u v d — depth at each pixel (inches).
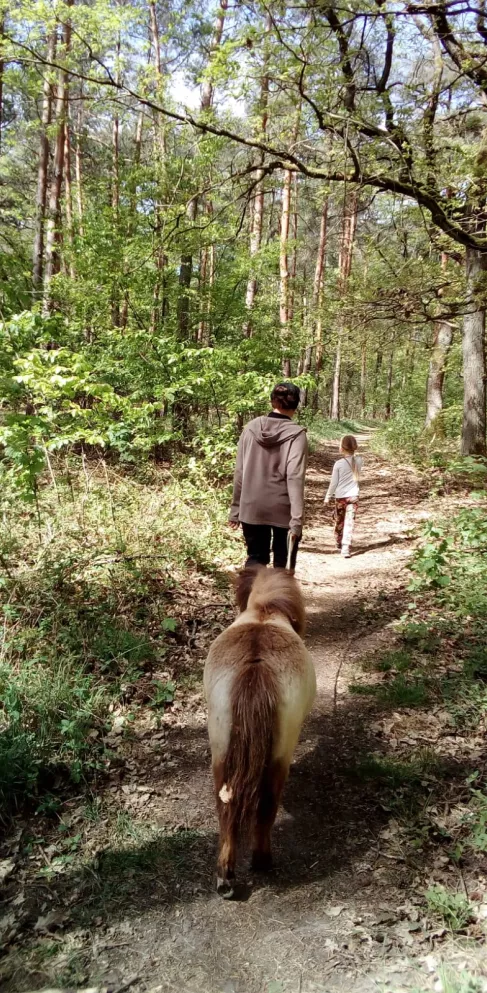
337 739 163.9
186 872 118.4
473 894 110.8
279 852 124.3
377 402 1668.3
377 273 422.6
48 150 603.2
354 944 102.1
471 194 316.5
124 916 107.6
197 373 396.8
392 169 293.1
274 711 103.7
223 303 522.3
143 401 414.3
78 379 260.1
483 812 126.6
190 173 443.2
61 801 133.9
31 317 261.0
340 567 319.0
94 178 663.1
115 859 120.3
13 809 129.5
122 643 193.8
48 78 366.3
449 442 676.7
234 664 108.7
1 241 621.6
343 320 449.1
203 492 354.0
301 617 136.4
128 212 476.1
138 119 648.4
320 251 1043.9
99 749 150.9
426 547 267.0
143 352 407.2
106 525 286.4
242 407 406.0
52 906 108.7
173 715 171.2
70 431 312.8
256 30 260.4
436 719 168.1
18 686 156.4
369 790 142.1
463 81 295.4
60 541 256.5
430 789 138.9
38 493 303.6
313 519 436.5
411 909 108.6
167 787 143.1
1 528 261.6
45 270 567.8
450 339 679.1
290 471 176.2
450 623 222.2
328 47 269.7
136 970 97.4
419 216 366.0
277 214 825.5
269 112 294.0
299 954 100.6
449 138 310.5
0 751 134.4
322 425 1116.5
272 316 585.9
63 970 96.8
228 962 99.3
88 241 460.1
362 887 114.6
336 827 131.0
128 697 174.7
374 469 641.6
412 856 121.0
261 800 108.3
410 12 231.3
